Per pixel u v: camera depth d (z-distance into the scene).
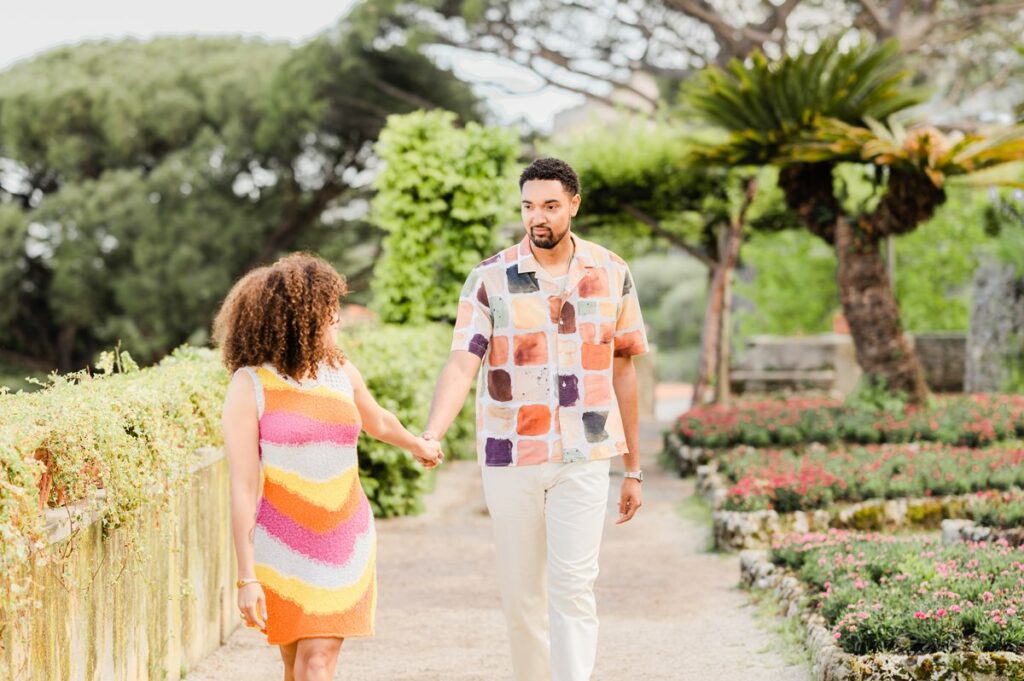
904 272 20.33
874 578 5.31
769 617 5.67
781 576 6.01
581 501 3.78
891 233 12.02
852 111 11.99
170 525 4.41
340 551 3.35
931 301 20.41
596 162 16.09
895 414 11.34
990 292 16.48
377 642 5.74
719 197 16.44
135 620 4.18
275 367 3.38
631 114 17.78
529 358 3.83
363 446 9.66
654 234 18.09
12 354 26.09
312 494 3.34
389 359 9.88
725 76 12.02
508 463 3.81
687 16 20.86
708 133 16.42
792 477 8.03
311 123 22.83
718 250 17.53
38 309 25.95
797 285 21.91
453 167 13.39
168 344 24.25
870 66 11.87
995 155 10.68
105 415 3.66
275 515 3.33
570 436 3.79
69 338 26.05
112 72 27.03
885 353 12.08
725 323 16.59
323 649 3.31
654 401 21.02
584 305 3.85
